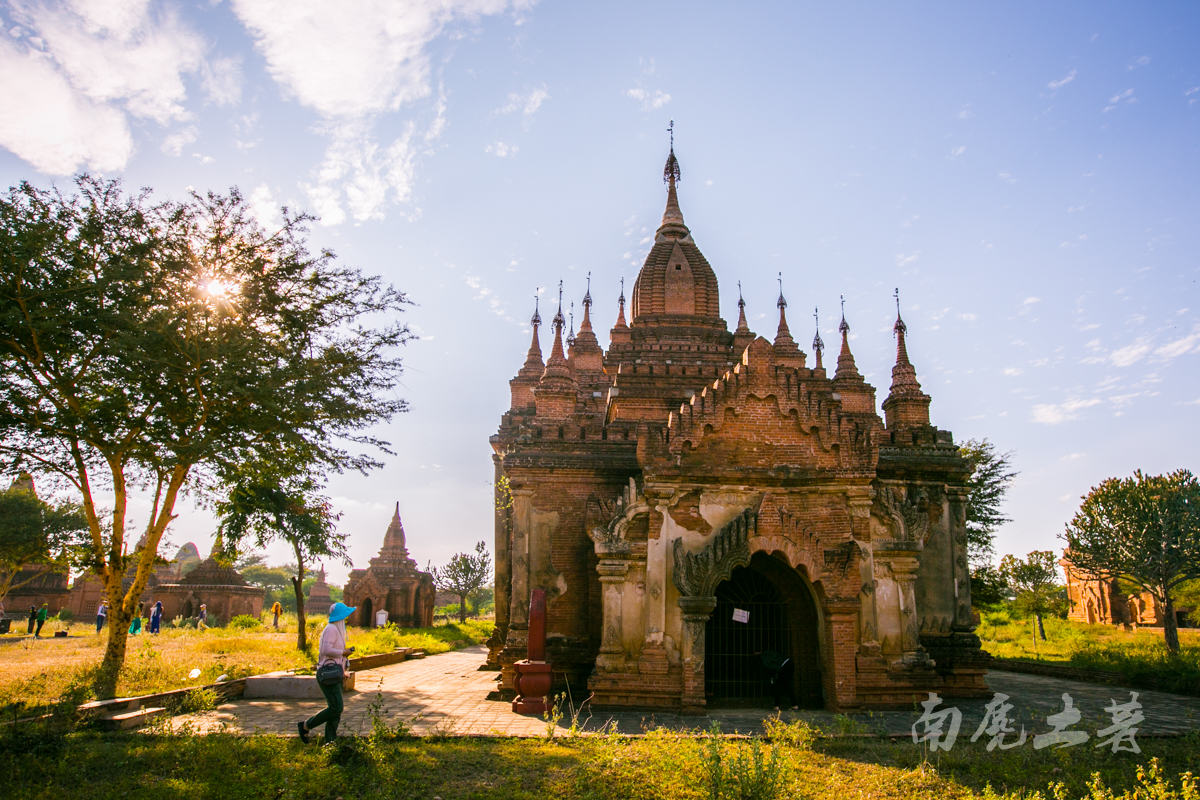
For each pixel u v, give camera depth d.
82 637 41.28
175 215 19.89
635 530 20.78
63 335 17.84
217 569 68.06
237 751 12.19
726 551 19.83
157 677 20.16
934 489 24.41
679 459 20.59
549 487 23.25
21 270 17.20
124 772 11.38
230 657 26.61
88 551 19.45
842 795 11.04
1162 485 41.97
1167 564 40.25
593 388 35.94
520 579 22.56
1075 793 11.48
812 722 17.78
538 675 18.70
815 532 20.59
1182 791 10.89
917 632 21.27
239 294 19.92
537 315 39.91
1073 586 80.25
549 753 13.18
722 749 12.01
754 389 21.28
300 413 19.89
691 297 35.47
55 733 12.72
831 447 21.00
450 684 25.16
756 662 21.81
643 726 16.73
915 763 12.85
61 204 18.75
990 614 66.44
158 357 18.03
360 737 13.69
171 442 18.53
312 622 45.84
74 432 18.56
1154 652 30.30
